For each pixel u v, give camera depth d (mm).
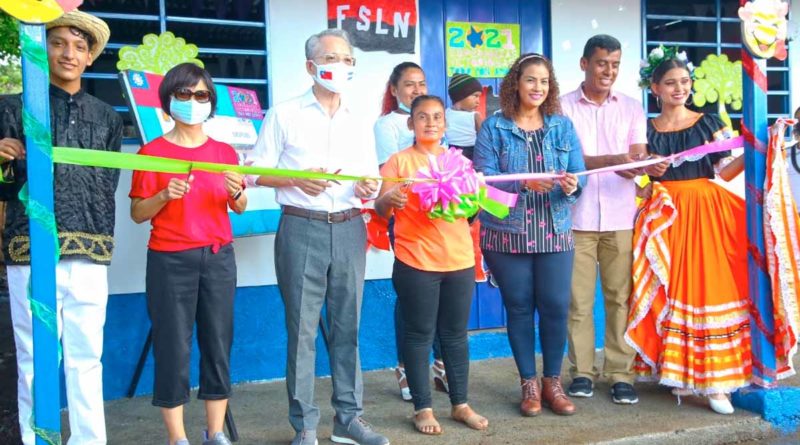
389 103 4180
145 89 3570
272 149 3139
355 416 3287
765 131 3674
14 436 3621
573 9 5012
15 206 2834
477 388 4172
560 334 3689
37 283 2336
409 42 4672
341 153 3188
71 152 2357
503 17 4898
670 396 3977
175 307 2941
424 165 3363
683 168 3789
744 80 3709
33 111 2295
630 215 3887
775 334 3686
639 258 3824
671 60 3812
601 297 5086
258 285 4398
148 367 4219
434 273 3320
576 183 3418
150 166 2461
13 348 5762
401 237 3361
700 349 3717
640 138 3859
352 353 3270
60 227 2830
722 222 3750
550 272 3615
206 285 3000
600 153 3924
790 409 3676
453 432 3457
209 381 3074
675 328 3744
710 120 3820
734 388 3686
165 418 3000
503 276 3658
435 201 3117
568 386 4168
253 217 3973
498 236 3619
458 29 4793
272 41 4375
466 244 3385
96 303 2955
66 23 2832
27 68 2285
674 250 3766
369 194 3123
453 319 3447
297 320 3125
